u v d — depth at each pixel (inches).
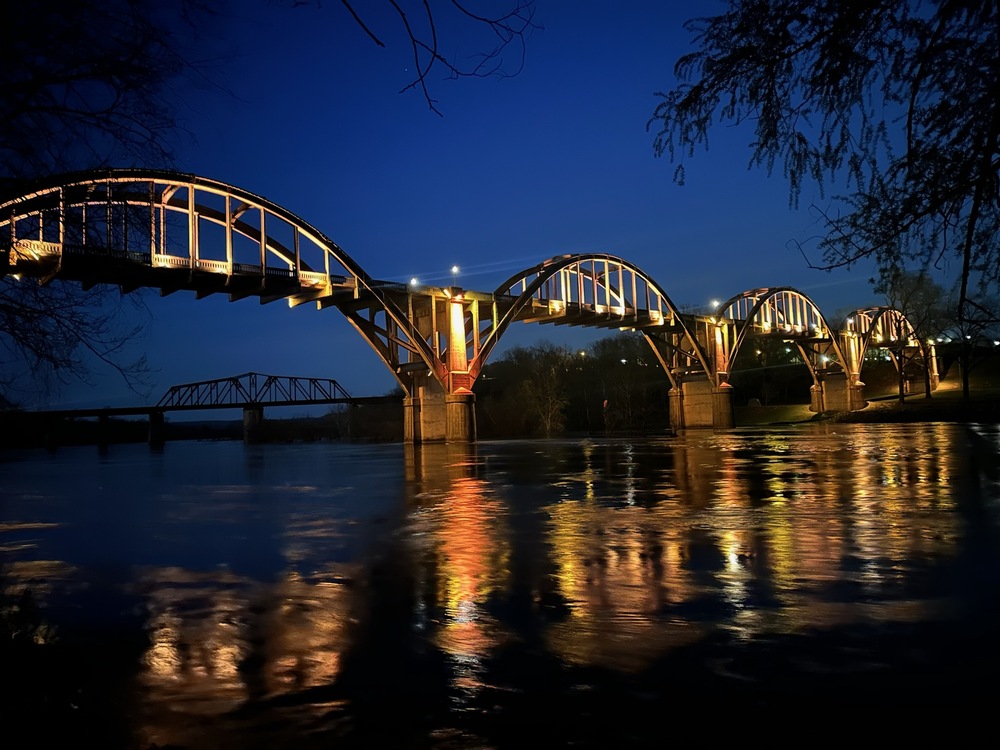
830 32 156.3
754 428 3646.7
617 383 4972.9
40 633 285.7
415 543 527.5
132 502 949.2
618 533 541.6
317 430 7357.3
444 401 2568.9
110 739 197.9
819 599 330.3
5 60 182.5
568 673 245.6
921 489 768.9
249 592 384.5
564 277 2965.1
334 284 2260.1
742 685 229.9
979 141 155.9
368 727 208.1
